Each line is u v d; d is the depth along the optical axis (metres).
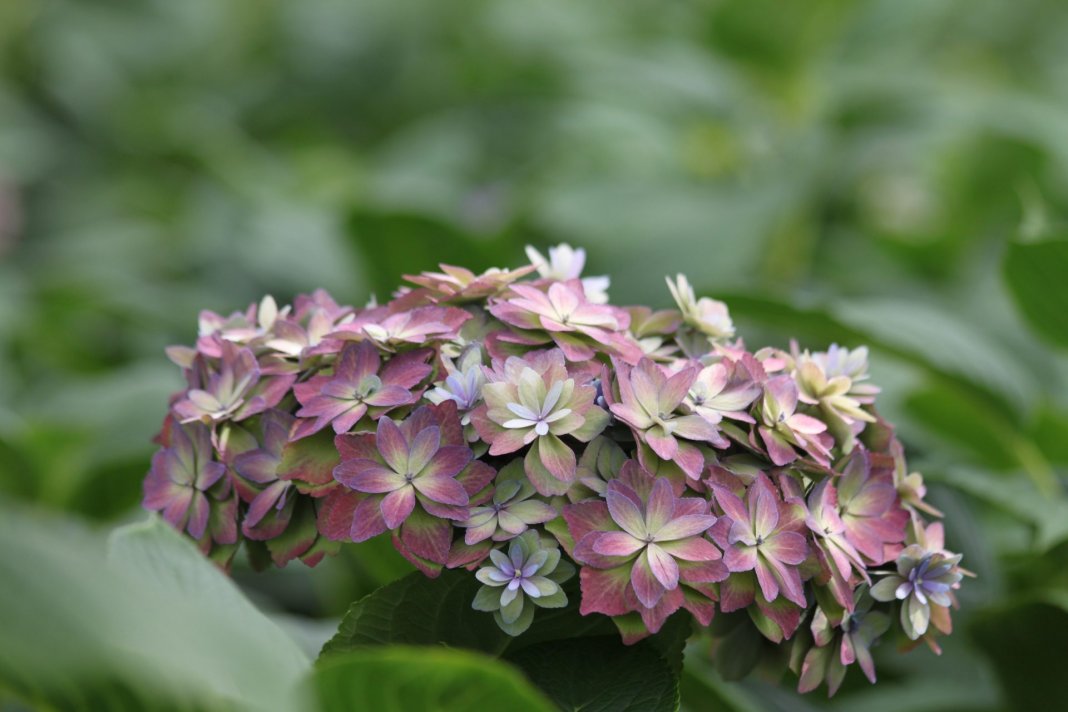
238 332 1.01
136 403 1.46
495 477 0.96
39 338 2.01
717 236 1.72
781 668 1.00
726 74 2.07
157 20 3.44
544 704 0.90
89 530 1.34
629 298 1.68
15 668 0.89
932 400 1.35
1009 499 1.19
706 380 0.98
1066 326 1.28
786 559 0.95
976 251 1.99
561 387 0.96
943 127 2.10
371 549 1.08
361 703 0.92
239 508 0.99
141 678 0.87
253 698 0.89
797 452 0.98
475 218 2.05
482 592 0.95
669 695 0.97
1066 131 2.14
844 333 1.26
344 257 1.98
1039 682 1.14
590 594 0.94
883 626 0.99
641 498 0.95
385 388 0.96
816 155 1.99
